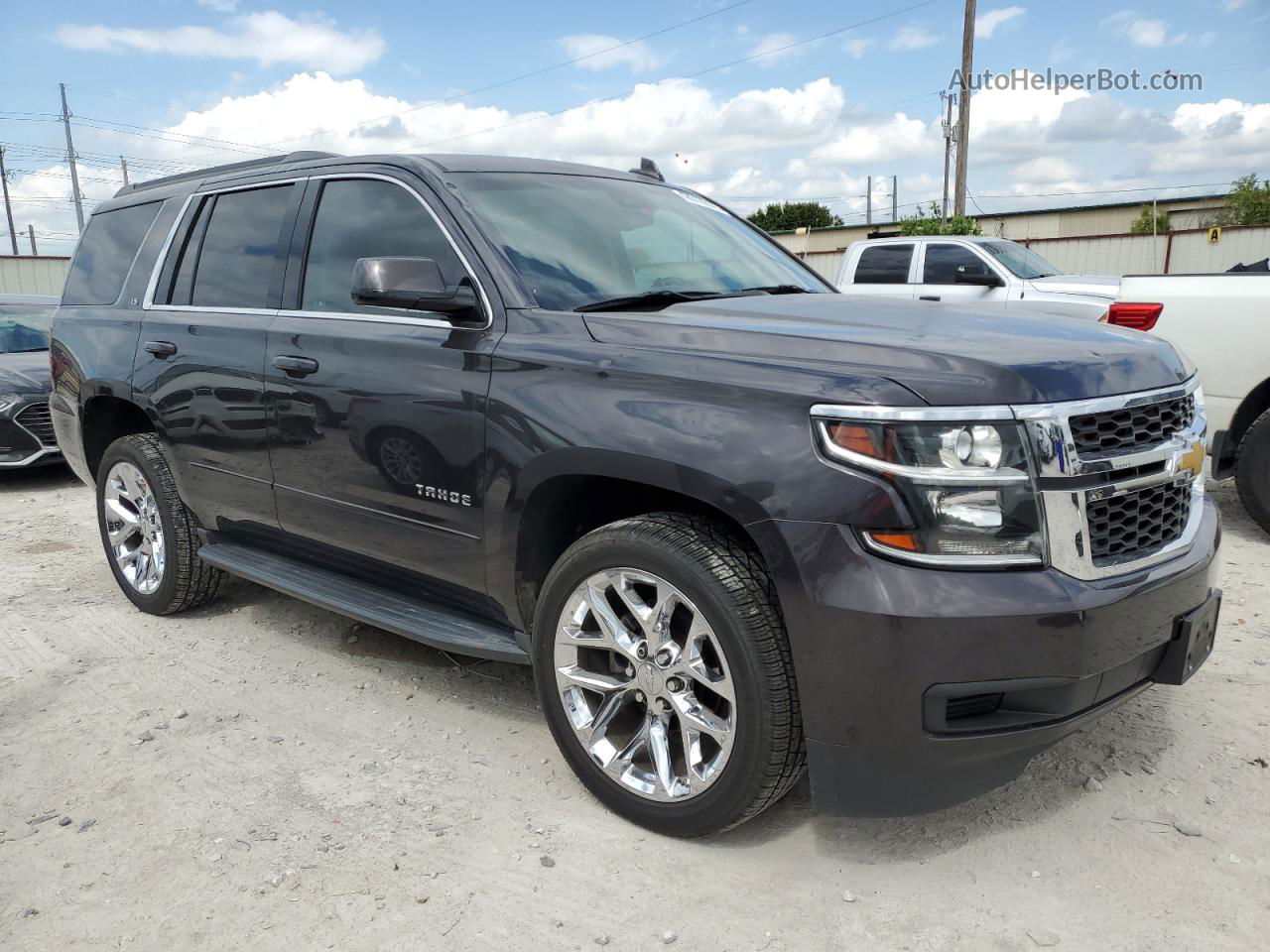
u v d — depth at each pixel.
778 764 2.40
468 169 3.43
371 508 3.30
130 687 3.74
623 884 2.48
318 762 3.13
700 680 2.50
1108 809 2.76
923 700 2.19
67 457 5.01
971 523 2.19
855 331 2.60
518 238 3.18
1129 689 2.45
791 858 2.58
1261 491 5.28
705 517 2.59
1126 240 25.92
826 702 2.28
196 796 2.93
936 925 2.30
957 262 10.41
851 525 2.22
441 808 2.84
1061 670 2.21
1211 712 3.32
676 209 3.88
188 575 4.34
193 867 2.57
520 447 2.77
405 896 2.44
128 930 2.33
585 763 2.79
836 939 2.26
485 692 3.64
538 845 2.65
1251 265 7.02
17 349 8.80
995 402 2.21
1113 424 2.38
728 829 2.62
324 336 3.42
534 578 2.95
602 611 2.68
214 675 3.84
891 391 2.24
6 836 2.74
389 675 3.81
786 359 2.46
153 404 4.20
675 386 2.52
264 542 4.00
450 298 2.96
